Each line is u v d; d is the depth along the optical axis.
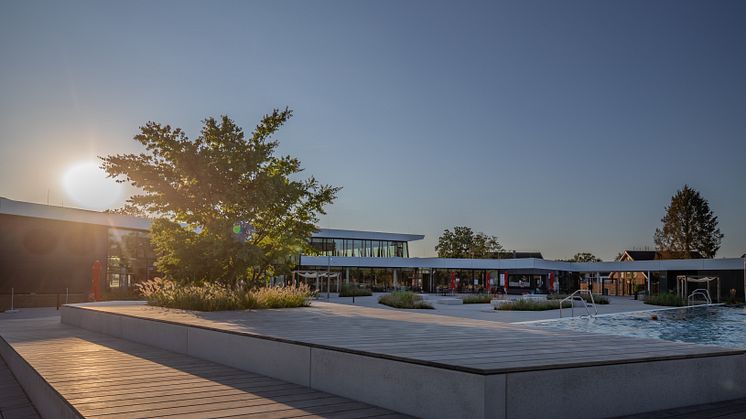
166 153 19.08
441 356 5.64
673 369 6.06
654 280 55.72
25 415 6.91
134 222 33.00
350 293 45.62
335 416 5.08
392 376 5.44
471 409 4.71
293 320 11.16
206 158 18.47
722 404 6.25
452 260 57.91
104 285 31.80
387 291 59.12
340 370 6.05
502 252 82.50
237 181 19.05
